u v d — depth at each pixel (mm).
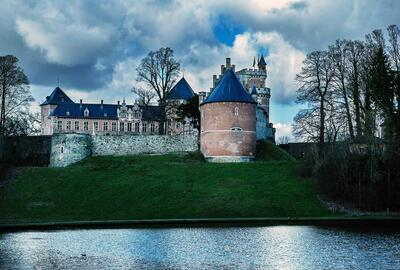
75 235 54938
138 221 63875
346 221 62906
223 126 93750
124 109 151000
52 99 160875
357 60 86062
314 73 87500
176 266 40219
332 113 85062
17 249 46812
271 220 64750
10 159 91562
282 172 82375
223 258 42875
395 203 69812
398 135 74062
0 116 101250
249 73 151875
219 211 70062
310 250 45500
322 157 78312
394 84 77625
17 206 72938
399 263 40562
